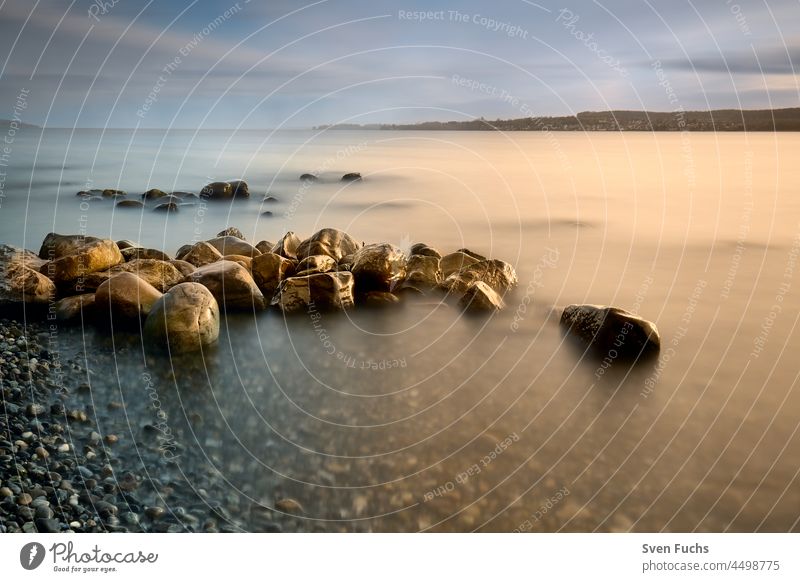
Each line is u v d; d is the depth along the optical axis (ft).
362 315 39.24
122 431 24.57
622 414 27.20
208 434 24.85
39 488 20.42
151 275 39.37
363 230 66.49
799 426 26.05
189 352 32.30
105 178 101.35
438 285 43.45
